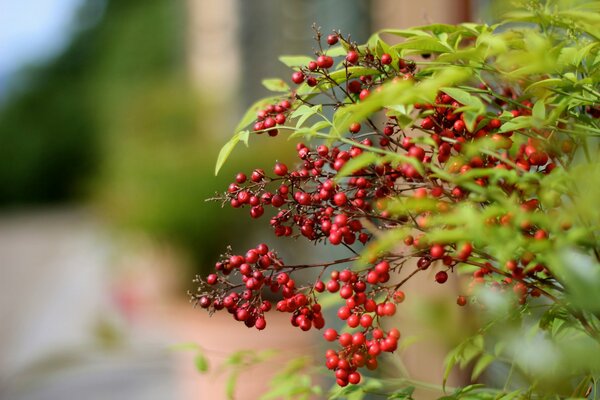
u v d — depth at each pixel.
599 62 0.92
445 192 0.85
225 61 6.84
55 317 6.04
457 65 0.90
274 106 0.95
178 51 11.77
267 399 1.11
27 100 23.53
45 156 23.20
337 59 1.26
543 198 0.81
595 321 0.92
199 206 3.02
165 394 3.45
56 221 17.73
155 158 3.49
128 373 3.90
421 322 0.98
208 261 3.03
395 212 0.85
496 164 0.88
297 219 0.93
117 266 3.79
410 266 1.39
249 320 0.93
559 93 0.88
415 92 0.80
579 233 0.77
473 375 1.06
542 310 1.04
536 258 0.84
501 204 0.81
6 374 4.32
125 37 13.71
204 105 4.74
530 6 0.94
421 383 1.09
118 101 7.51
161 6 13.23
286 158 3.13
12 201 23.25
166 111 4.60
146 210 3.09
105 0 20.50
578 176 0.80
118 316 4.72
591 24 0.90
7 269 9.83
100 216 4.64
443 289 1.36
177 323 2.54
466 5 1.50
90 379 3.87
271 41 5.94
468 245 0.82
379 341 0.90
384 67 0.91
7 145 23.27
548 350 0.87
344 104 0.91
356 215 0.89
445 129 0.88
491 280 0.98
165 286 3.05
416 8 1.54
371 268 0.90
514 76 0.89
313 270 1.78
